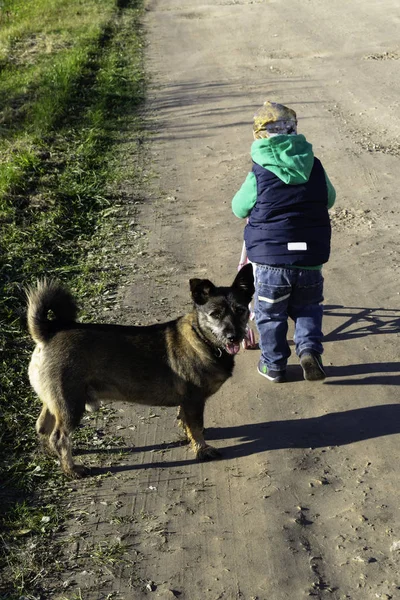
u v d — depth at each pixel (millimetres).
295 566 2680
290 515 2875
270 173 3389
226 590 2613
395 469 3053
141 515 2910
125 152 6762
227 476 3086
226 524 2857
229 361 3205
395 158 6316
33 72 9609
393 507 2879
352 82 8914
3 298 4230
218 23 13062
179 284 4449
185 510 2928
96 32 12047
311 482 3021
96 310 4199
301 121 7523
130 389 3184
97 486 3053
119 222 5305
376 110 7781
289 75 9383
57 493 3023
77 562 2725
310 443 3227
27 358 3793
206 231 5133
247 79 9289
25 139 6871
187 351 3164
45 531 2846
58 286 3178
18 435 3322
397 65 9586
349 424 3318
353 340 3889
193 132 7297
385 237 4914
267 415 3416
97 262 4738
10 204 5336
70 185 5770
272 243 3408
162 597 2596
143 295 4344
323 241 3428
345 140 6863
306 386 3590
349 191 5668
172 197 5695
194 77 9492
